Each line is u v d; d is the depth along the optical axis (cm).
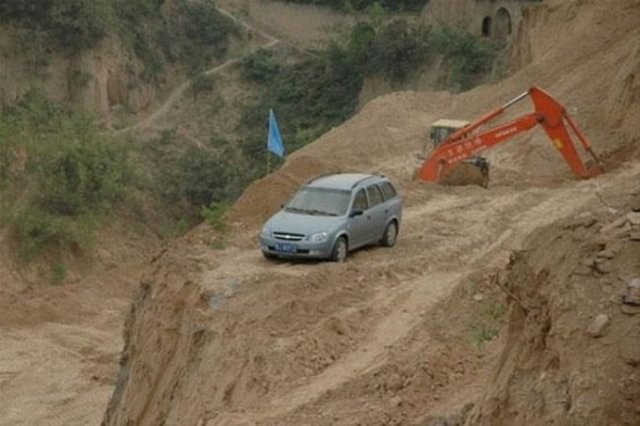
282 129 7481
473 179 2930
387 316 1750
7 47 6844
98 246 4744
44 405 2992
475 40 7244
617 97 3316
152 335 1977
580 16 4822
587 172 2956
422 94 4959
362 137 4369
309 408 1442
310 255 2047
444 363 1478
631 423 877
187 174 6016
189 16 8300
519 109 4159
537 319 989
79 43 7150
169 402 1838
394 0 8250
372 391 1452
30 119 5544
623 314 916
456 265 2069
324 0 8406
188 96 7838
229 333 1741
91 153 4894
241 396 1591
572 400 909
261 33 8500
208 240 2284
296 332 1705
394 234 2256
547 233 1031
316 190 2180
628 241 959
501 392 1004
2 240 4428
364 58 7644
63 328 3753
